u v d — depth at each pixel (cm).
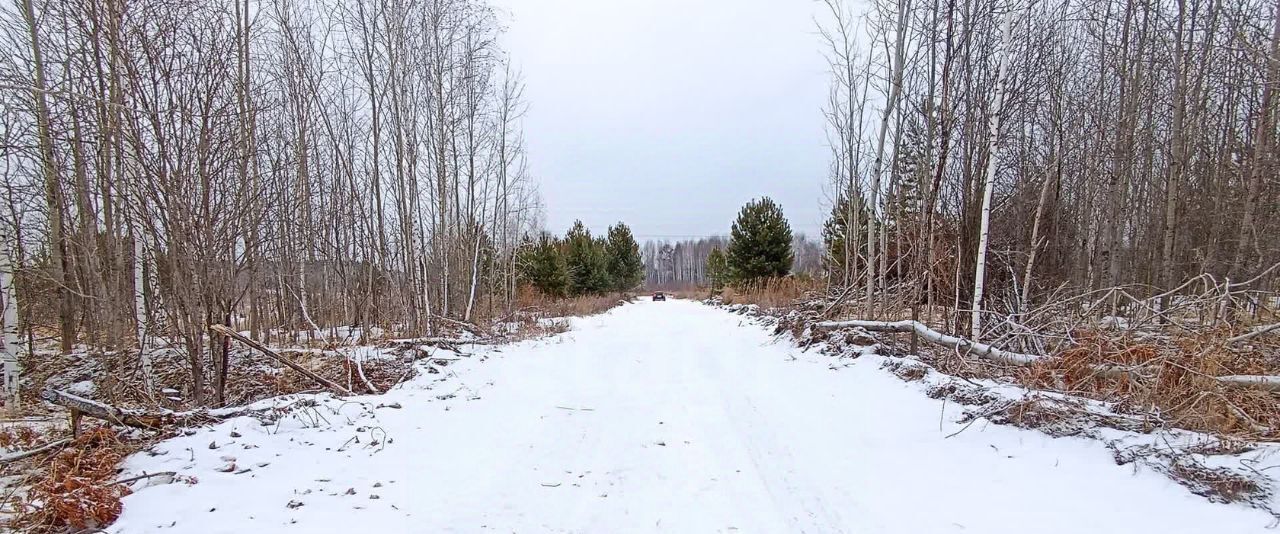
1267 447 382
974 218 997
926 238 1067
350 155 1364
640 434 554
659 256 9525
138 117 668
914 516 359
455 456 494
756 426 568
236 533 336
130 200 715
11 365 736
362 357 944
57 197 812
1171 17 1129
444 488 420
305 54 1266
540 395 734
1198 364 488
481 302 1944
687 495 405
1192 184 1349
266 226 964
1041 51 973
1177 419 435
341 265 1420
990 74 987
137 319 770
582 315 2364
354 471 450
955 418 532
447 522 362
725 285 3497
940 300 1067
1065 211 1166
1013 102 973
